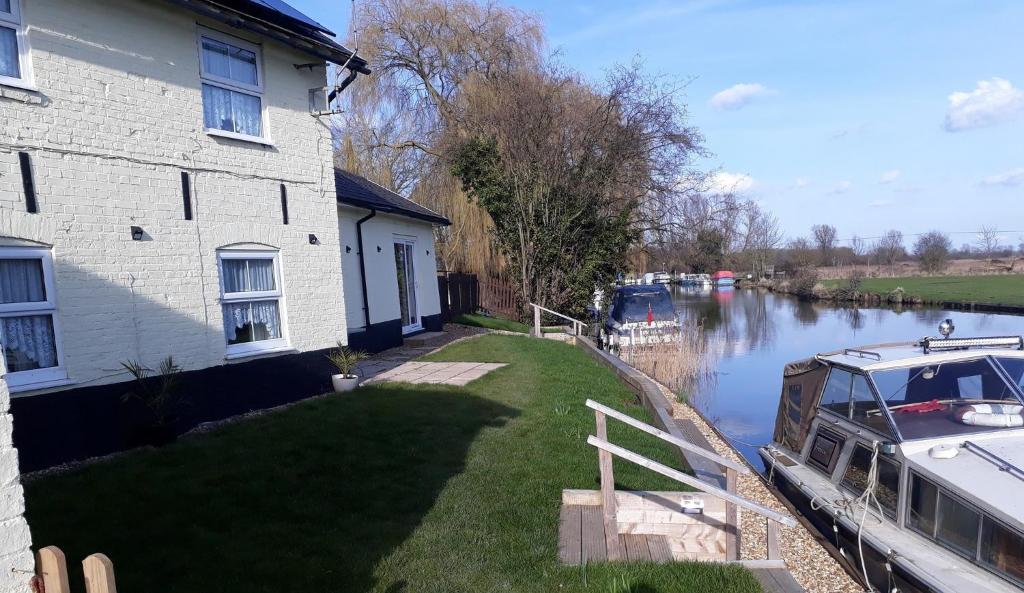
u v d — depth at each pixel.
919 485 5.27
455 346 14.86
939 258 58.75
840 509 6.01
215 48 8.45
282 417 7.91
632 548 4.74
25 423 6.16
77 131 6.72
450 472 6.20
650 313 19.27
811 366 7.77
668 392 12.82
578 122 22.23
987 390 6.13
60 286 6.52
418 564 4.36
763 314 34.62
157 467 6.01
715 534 4.87
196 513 4.96
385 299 14.31
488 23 26.33
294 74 9.56
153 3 7.50
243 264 8.78
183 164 7.83
